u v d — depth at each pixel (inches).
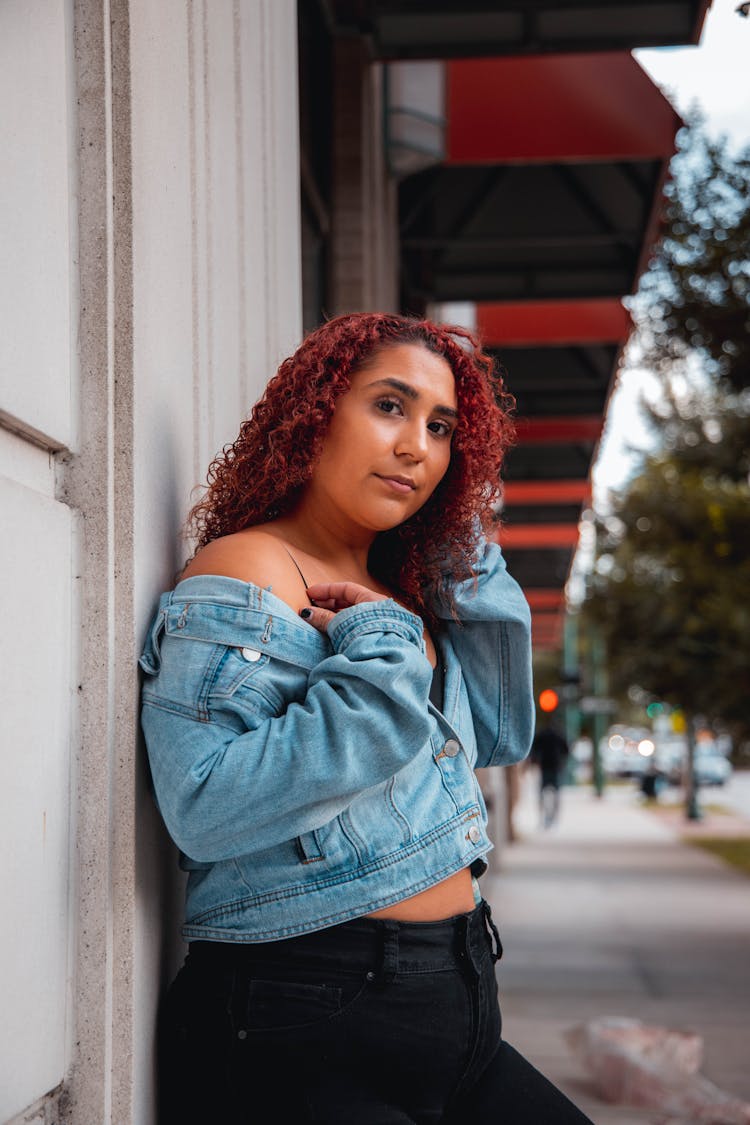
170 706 72.6
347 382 80.2
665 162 342.3
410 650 71.4
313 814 70.7
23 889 62.3
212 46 103.2
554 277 437.7
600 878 665.6
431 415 81.6
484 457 86.3
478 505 88.6
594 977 346.6
